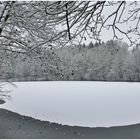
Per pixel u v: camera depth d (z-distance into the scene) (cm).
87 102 2677
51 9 349
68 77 1108
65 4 327
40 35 852
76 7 331
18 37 1019
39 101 2770
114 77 7700
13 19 891
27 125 1638
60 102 2670
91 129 1577
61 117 1903
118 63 7662
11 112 2133
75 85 5184
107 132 1520
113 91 3816
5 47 1051
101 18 370
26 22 813
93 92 3662
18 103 2620
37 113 2067
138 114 2039
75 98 3003
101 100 2825
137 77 7444
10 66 1301
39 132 1445
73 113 2050
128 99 2908
